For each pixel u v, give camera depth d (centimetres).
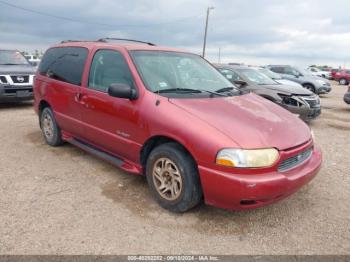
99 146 464
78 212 352
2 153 535
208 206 371
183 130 329
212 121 328
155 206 370
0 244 294
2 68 944
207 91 415
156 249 295
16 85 912
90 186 417
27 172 457
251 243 310
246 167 299
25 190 401
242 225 339
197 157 319
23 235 308
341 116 1046
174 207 350
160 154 355
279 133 336
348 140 703
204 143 314
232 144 304
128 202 377
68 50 531
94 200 380
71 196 389
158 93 376
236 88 465
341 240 318
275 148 314
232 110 361
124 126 396
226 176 303
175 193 348
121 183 428
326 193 420
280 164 319
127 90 375
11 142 598
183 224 336
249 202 309
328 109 1222
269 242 312
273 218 355
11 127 716
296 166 337
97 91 438
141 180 438
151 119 359
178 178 342
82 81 469
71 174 454
